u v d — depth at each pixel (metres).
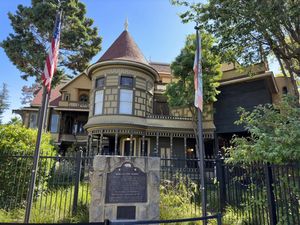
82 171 8.21
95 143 23.73
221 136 21.55
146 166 6.22
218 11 10.31
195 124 19.36
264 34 10.50
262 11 9.20
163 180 7.96
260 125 6.68
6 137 8.09
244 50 12.25
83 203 7.05
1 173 7.37
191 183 8.20
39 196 7.56
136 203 5.93
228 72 21.05
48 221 5.99
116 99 19.36
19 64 22.14
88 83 29.45
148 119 20.17
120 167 6.08
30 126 29.34
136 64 19.92
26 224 2.47
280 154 5.15
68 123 28.84
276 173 5.13
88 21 24.55
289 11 9.00
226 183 7.20
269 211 5.11
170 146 21.16
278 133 5.50
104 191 5.88
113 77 19.77
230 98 20.58
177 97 18.33
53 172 8.04
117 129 18.94
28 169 7.55
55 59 6.00
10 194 7.29
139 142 21.09
